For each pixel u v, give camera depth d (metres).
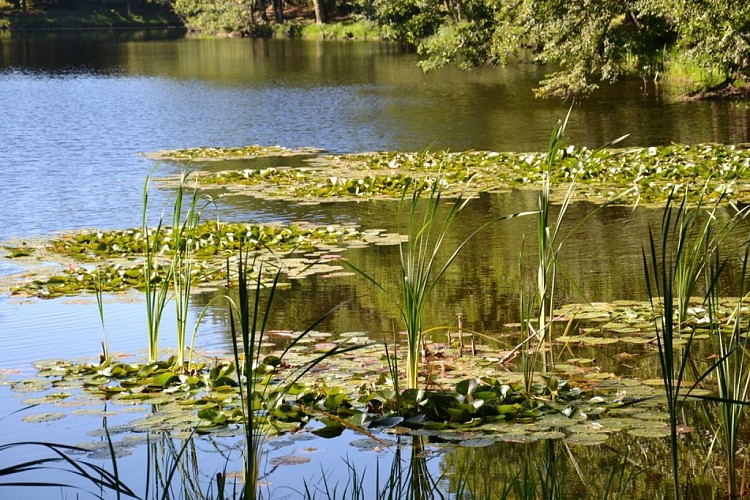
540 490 4.22
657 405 5.17
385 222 11.25
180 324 5.99
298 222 11.25
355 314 7.37
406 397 5.19
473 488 4.25
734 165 13.30
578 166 14.02
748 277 7.93
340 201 12.68
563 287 7.97
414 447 4.73
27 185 14.30
